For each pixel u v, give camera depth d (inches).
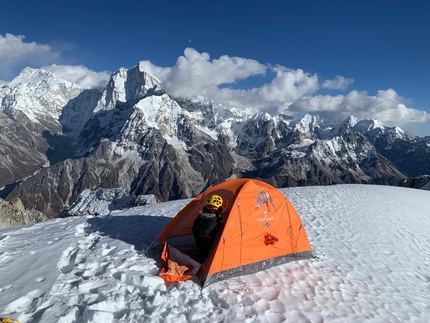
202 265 336.8
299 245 426.3
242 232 364.8
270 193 411.8
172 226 411.8
